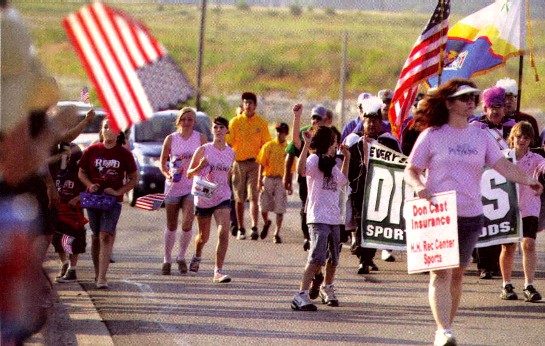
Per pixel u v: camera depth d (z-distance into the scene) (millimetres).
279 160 50031
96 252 36844
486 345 28172
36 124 16828
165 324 30203
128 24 18797
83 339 27484
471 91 26734
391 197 38281
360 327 30203
